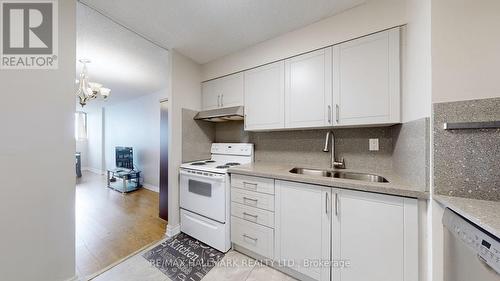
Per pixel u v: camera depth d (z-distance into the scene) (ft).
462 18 2.98
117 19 5.43
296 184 4.75
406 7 4.23
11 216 3.53
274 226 5.10
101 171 20.38
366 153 5.74
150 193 13.09
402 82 4.35
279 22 5.53
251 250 5.56
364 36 4.78
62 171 4.14
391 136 5.37
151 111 14.28
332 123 5.22
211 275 4.98
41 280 3.86
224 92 7.59
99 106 19.44
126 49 7.27
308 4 4.80
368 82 4.72
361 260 3.93
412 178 3.82
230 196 6.06
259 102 6.63
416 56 3.73
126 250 6.10
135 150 15.94
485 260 1.98
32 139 3.76
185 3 4.78
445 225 2.85
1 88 3.44
